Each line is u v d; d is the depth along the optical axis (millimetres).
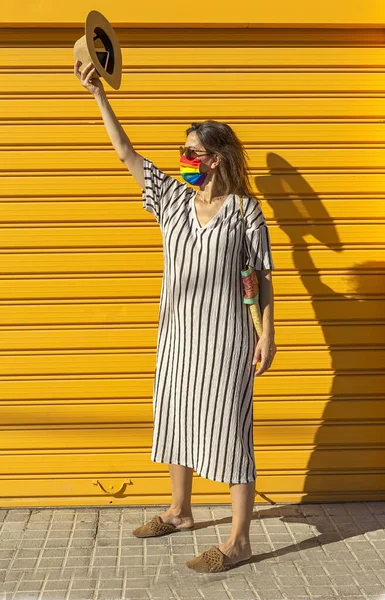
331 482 4688
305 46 4398
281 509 4617
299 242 4531
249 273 3855
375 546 4176
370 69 4434
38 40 4328
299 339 4582
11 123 4391
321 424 4656
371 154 4492
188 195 3961
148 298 4523
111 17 4215
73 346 4527
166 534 4273
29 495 4621
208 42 4371
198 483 4648
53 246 4465
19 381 4539
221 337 3871
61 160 4422
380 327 4602
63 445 4594
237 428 3920
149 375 4574
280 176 4488
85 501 4629
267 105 4430
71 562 3975
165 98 4410
